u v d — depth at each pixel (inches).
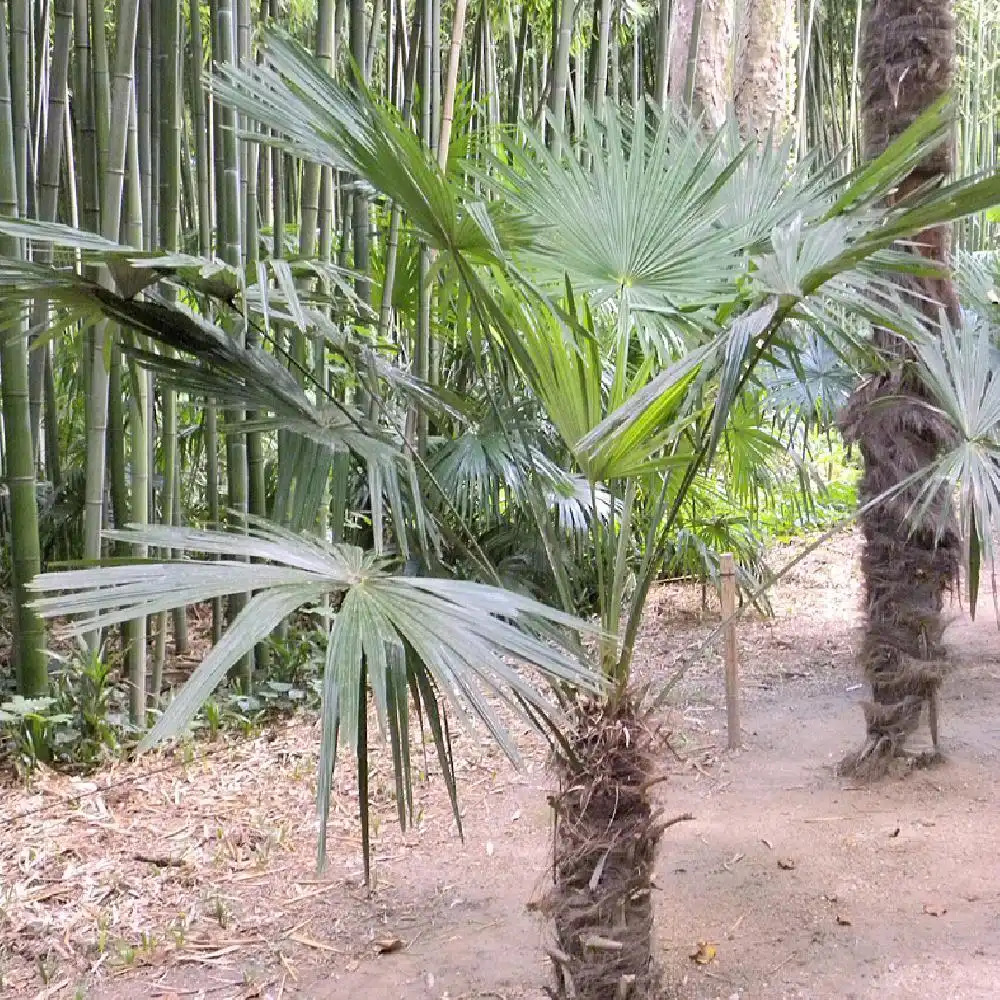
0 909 95.5
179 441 183.3
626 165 82.7
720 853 101.9
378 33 187.2
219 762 133.7
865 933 84.9
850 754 121.7
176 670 169.0
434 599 57.6
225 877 102.5
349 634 52.8
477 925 91.0
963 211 58.9
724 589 135.0
